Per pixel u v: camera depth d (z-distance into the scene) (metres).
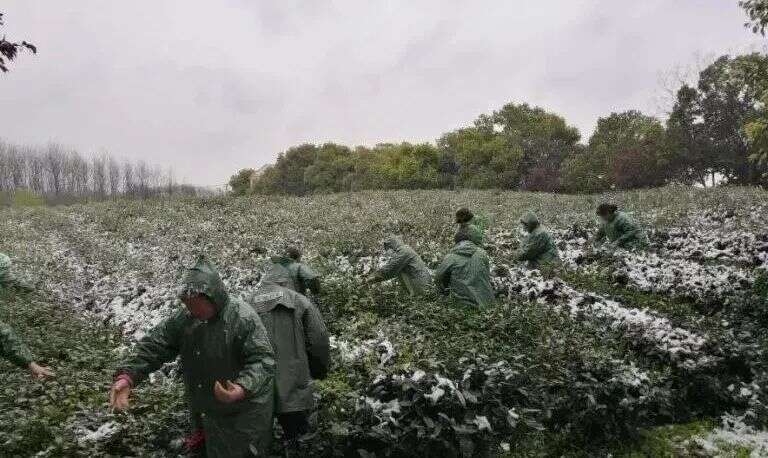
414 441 5.45
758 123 12.45
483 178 50.25
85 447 5.61
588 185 44.00
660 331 8.39
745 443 6.43
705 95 40.53
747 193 27.20
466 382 5.98
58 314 12.23
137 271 17.14
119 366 4.64
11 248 23.08
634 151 41.91
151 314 11.49
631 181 41.94
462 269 10.27
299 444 5.21
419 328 9.12
